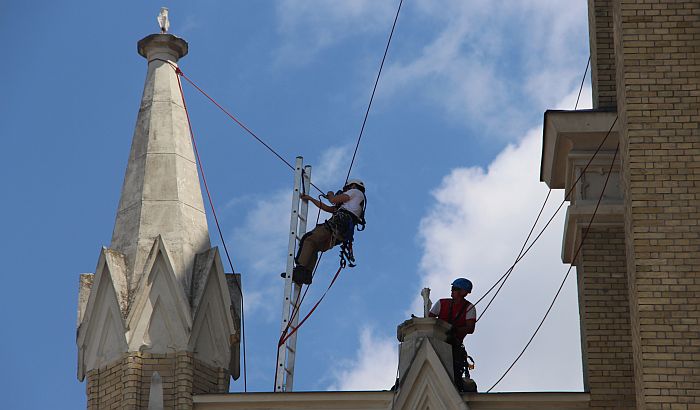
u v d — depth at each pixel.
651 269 26.80
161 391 29.08
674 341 26.27
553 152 32.06
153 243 31.34
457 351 29.23
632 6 28.64
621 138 28.48
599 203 31.30
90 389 30.50
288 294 31.33
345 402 28.77
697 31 28.44
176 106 33.56
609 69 33.03
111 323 30.77
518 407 28.72
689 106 27.92
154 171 32.56
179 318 30.52
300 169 32.59
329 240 31.47
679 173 27.45
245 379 31.22
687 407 25.86
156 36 34.16
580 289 31.33
